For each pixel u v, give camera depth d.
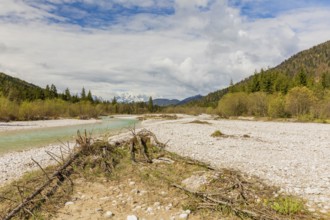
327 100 62.81
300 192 8.99
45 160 15.69
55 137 29.83
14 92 85.31
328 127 39.94
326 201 8.16
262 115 75.50
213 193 8.55
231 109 81.50
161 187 9.84
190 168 12.12
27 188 9.38
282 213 7.35
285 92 85.56
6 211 7.69
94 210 7.88
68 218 7.37
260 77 97.06
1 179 11.65
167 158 14.03
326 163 13.62
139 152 15.08
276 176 10.95
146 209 7.96
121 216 7.49
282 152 17.08
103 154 13.50
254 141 22.55
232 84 120.50
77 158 13.05
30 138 28.91
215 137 25.17
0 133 34.06
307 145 20.41
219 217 7.36
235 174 10.55
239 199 8.22
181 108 154.88
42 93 110.88
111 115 124.19
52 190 9.41
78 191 9.53
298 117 62.25
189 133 28.72
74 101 126.94
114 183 10.43
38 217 7.44
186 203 8.30
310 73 158.00
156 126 40.09
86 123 58.38
